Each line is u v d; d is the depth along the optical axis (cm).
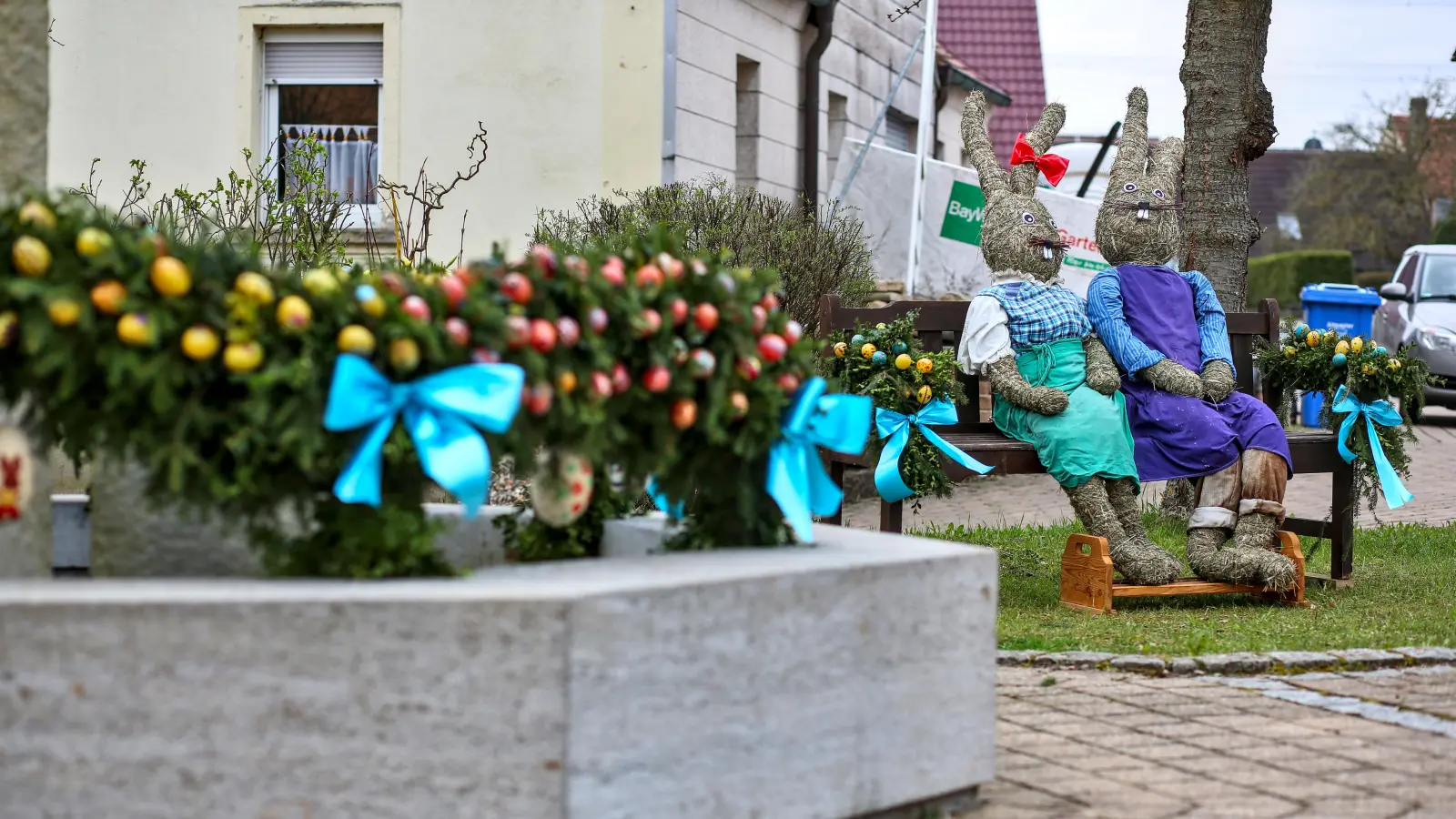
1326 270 3669
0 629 253
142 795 254
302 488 286
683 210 951
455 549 394
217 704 255
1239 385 762
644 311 311
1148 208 686
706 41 1165
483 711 257
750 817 292
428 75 1120
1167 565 642
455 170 1123
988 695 347
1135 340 665
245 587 267
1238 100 929
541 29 1111
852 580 313
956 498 1127
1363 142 4378
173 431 271
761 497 355
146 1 1130
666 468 337
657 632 273
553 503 363
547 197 1117
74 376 262
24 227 263
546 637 257
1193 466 658
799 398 346
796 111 1379
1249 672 495
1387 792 357
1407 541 843
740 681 290
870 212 1421
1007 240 677
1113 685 475
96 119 1138
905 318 647
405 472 295
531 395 294
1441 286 1781
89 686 254
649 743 272
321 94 1145
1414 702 452
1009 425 671
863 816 317
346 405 270
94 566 370
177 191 840
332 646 256
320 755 256
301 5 1123
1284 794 355
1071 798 351
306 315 270
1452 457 1340
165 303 264
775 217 981
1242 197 941
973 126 720
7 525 315
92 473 372
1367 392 711
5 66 326
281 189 1141
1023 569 728
